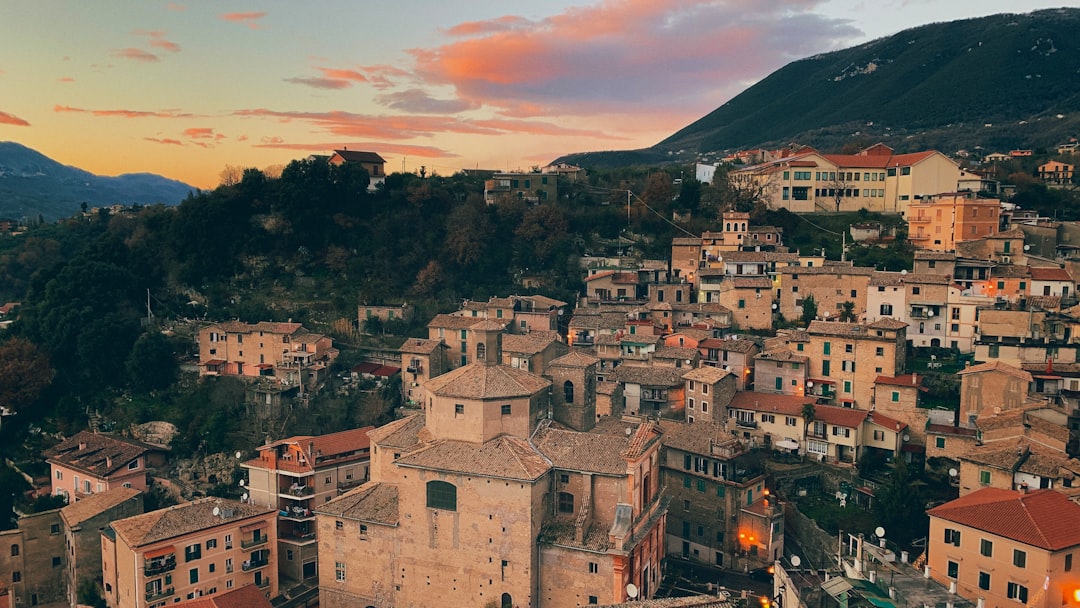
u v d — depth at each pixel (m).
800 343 119.31
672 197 194.88
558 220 179.88
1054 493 76.00
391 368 144.75
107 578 95.69
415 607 82.00
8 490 128.25
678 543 100.94
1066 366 105.56
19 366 140.50
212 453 129.12
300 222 176.75
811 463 106.81
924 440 105.31
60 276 159.12
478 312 151.50
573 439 82.19
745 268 149.62
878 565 61.69
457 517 79.19
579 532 75.31
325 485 105.00
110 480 114.44
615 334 134.50
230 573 92.75
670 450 101.50
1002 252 141.00
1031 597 68.88
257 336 143.38
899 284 127.56
